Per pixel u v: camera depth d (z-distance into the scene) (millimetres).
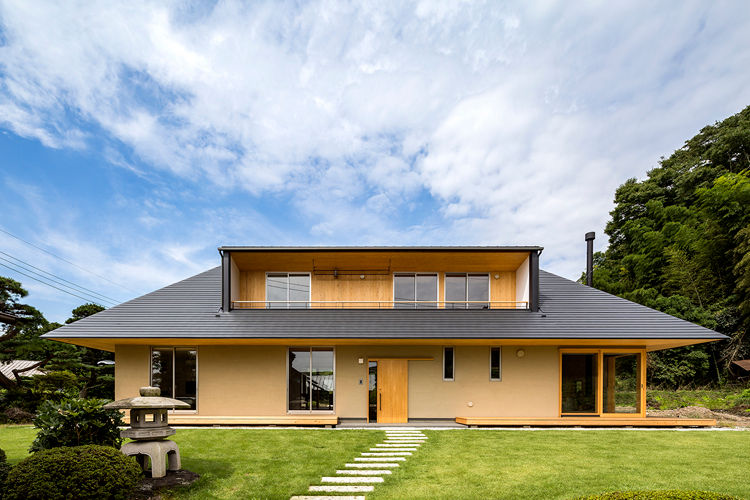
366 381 11273
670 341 10703
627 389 11102
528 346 11344
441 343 11023
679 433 9211
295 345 11305
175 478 5418
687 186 27250
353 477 5750
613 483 5434
